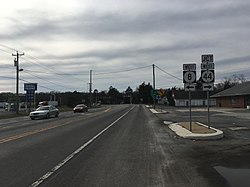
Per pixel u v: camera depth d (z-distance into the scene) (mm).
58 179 9031
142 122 32281
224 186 8219
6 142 17188
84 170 10156
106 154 13094
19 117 51375
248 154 12766
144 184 8484
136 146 15312
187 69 20875
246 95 66875
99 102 166875
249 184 8383
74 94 133625
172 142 16656
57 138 18859
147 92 184750
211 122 29594
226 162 11250
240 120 32031
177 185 8359
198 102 120250
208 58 20609
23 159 12070
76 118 42031
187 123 27250
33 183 8617
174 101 120812
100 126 27703
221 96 78812
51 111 45188
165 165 10867
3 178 9188
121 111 66625
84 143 16484
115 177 9242
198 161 11508
